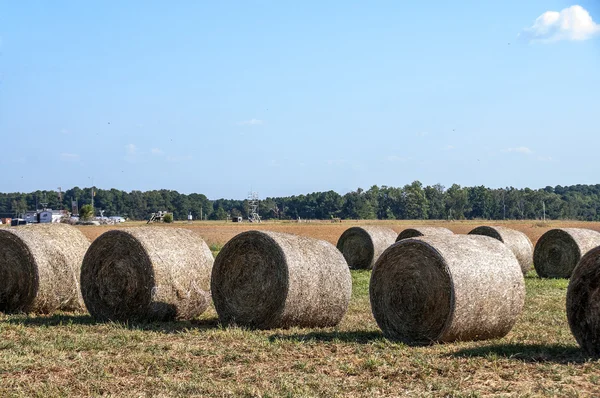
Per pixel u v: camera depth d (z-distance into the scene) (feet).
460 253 39.75
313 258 46.03
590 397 27.89
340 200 551.59
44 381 30.94
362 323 47.75
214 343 39.60
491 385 30.01
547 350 36.83
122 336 41.45
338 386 29.81
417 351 36.96
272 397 28.04
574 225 261.85
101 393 29.27
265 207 588.50
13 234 53.98
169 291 48.83
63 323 48.55
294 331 43.50
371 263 99.45
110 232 50.19
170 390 29.22
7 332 43.88
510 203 506.07
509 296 40.24
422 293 40.19
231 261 47.44
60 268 54.39
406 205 522.47
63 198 576.20
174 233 51.44
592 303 35.58
